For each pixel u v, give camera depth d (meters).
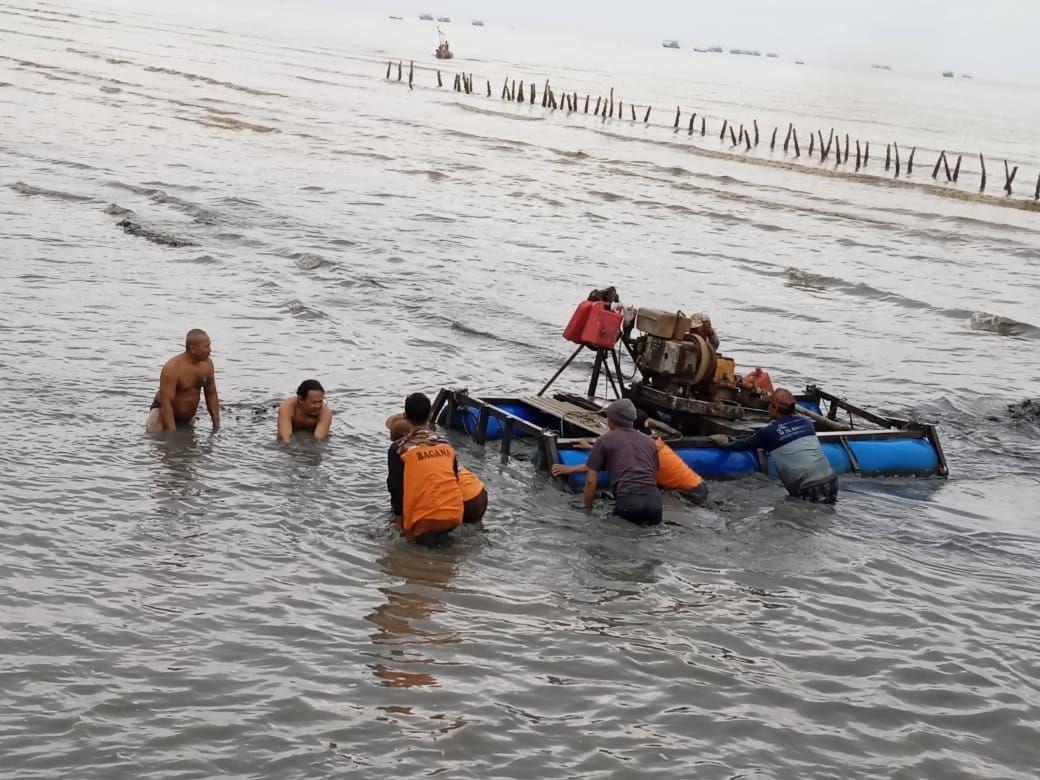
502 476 11.71
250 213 27.28
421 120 59.19
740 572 9.84
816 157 60.34
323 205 29.81
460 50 192.12
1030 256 33.47
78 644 7.61
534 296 21.94
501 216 31.55
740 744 7.05
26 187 26.92
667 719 7.28
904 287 26.66
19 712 6.74
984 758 7.11
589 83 121.12
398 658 7.79
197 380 12.42
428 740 6.80
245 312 18.17
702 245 30.42
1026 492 12.91
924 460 13.12
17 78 55.62
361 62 112.31
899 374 18.53
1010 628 9.12
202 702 7.02
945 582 9.99
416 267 23.41
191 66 78.25
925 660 8.41
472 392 15.16
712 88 138.25
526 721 7.11
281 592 8.70
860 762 6.95
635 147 56.31
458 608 8.68
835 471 12.63
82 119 42.66
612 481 10.76
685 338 12.76
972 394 17.52
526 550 9.97
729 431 12.36
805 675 8.05
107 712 6.83
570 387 15.95
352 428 13.06
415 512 9.80
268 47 119.56
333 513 10.47
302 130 47.72
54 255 20.72
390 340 17.52
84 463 11.12
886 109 126.31
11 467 10.80
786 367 18.44
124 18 142.88
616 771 6.62
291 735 6.74
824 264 29.12
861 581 9.82
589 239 29.45
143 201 27.30
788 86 177.25
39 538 9.28
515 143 52.06
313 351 16.39
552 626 8.50
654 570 9.75
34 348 14.94
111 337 15.89
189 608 8.30
